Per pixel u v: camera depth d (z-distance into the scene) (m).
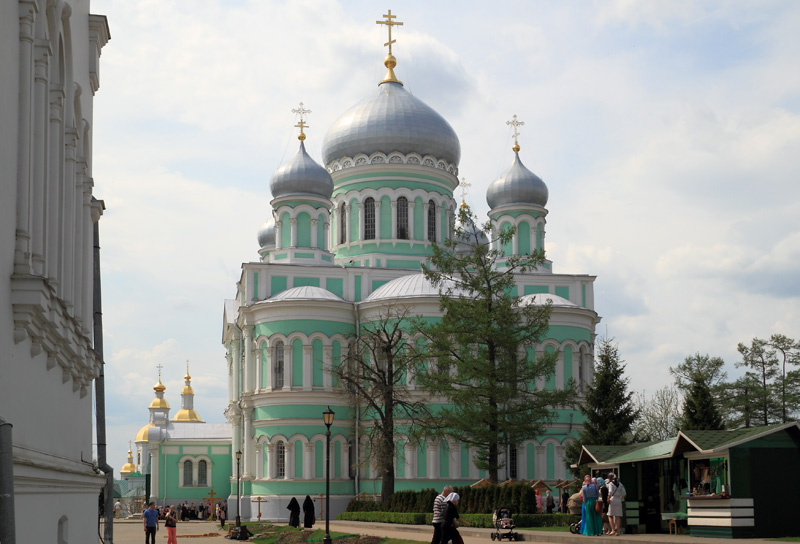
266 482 71.44
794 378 75.88
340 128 84.19
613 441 56.38
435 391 52.31
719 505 30.11
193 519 83.06
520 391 51.53
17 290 11.44
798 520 29.95
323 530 47.12
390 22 88.50
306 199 80.19
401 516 50.75
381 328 67.00
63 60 16.20
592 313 76.00
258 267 76.62
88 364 17.81
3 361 10.82
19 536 10.94
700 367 78.19
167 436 89.31
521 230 84.06
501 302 51.84
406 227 82.12
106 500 24.14
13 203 11.57
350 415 72.62
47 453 13.73
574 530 35.97
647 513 36.16
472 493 46.47
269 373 72.75
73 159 16.20
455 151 84.88
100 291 24.36
